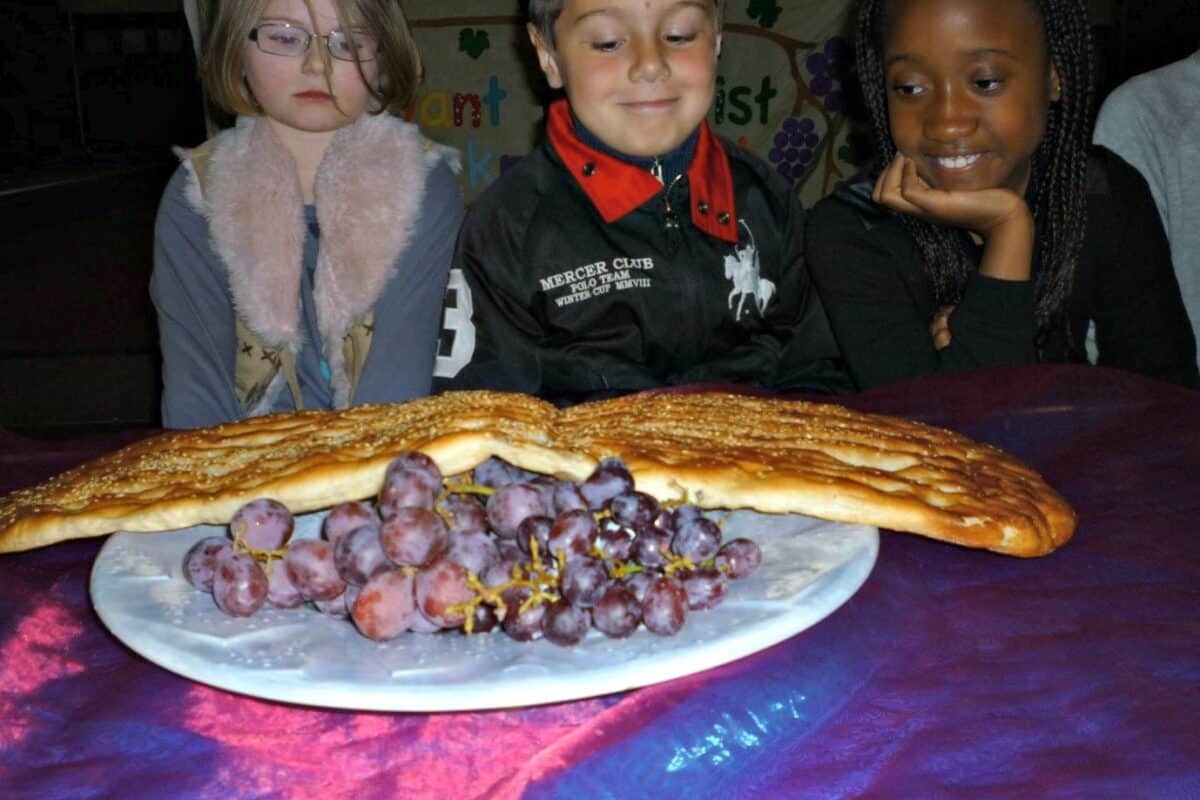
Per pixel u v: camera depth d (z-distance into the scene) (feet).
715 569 1.29
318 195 3.47
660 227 3.16
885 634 1.34
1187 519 1.63
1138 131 4.12
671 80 2.97
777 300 3.32
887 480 1.49
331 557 1.28
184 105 18.71
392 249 3.43
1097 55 7.97
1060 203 3.13
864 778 1.08
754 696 1.15
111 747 1.16
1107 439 1.92
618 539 1.29
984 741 1.12
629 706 1.11
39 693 1.27
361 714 1.20
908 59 2.90
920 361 3.10
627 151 3.10
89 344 7.60
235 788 1.09
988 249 3.04
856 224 3.30
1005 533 1.42
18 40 17.49
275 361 3.50
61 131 18.20
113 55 18.45
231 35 3.32
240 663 1.20
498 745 1.15
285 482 1.37
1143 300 3.33
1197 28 7.56
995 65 2.84
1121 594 1.41
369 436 1.53
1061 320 3.27
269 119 3.54
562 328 3.18
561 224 3.17
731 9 6.72
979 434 1.98
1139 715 1.15
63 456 1.99
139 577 1.40
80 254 10.75
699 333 3.20
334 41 3.31
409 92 3.59
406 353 3.41
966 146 2.93
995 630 1.35
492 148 6.81
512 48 6.63
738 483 1.41
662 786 1.05
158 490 1.49
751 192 3.33
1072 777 1.06
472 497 1.39
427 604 1.22
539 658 1.19
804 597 1.28
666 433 1.60
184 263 3.51
